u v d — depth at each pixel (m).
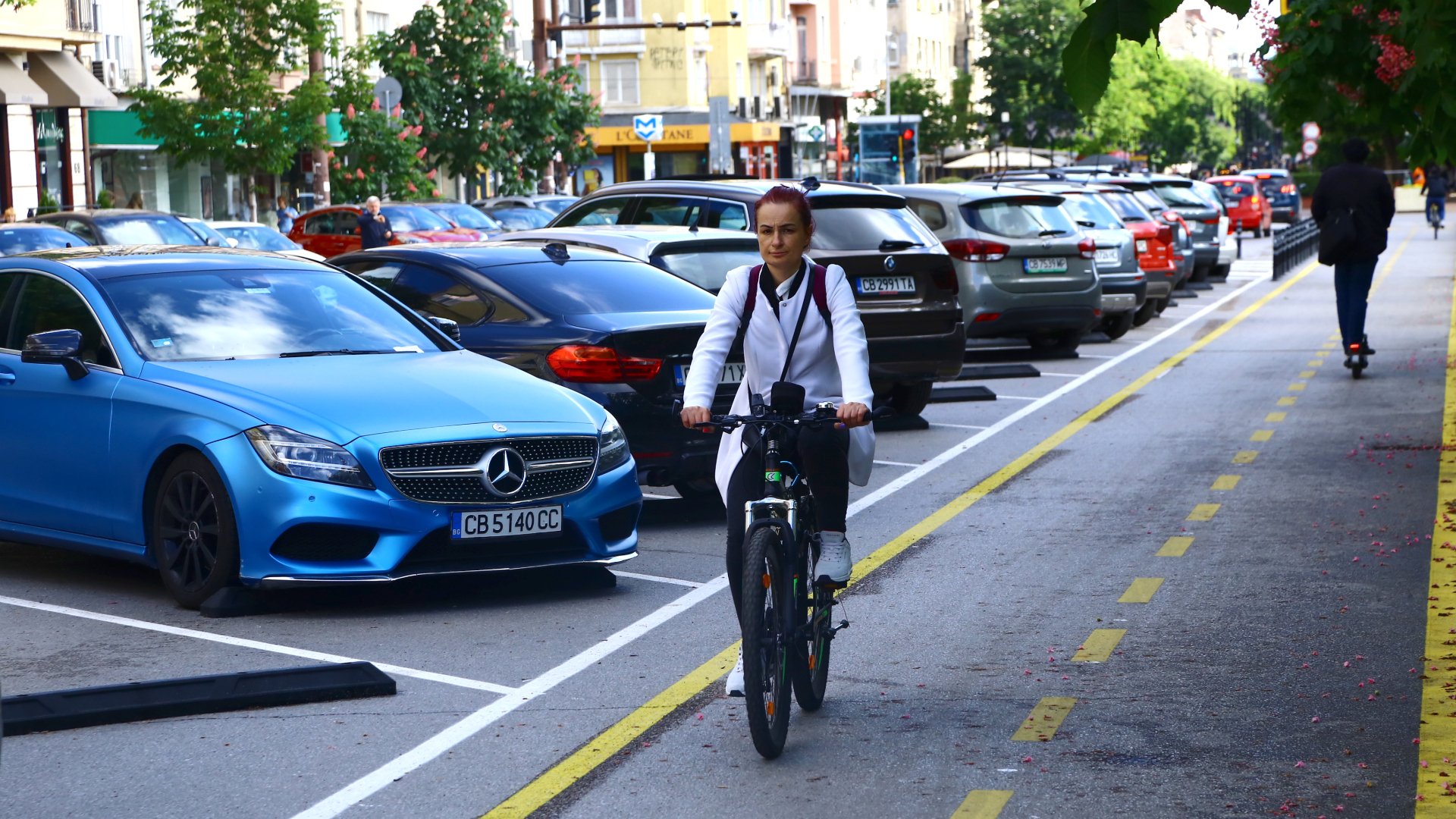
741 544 7.64
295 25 52.19
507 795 7.07
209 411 10.36
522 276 13.70
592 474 10.80
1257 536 12.47
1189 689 8.55
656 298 13.77
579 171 101.75
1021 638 9.66
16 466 11.38
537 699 8.52
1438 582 10.77
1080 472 15.75
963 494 14.66
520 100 64.75
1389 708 8.14
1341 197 22.19
